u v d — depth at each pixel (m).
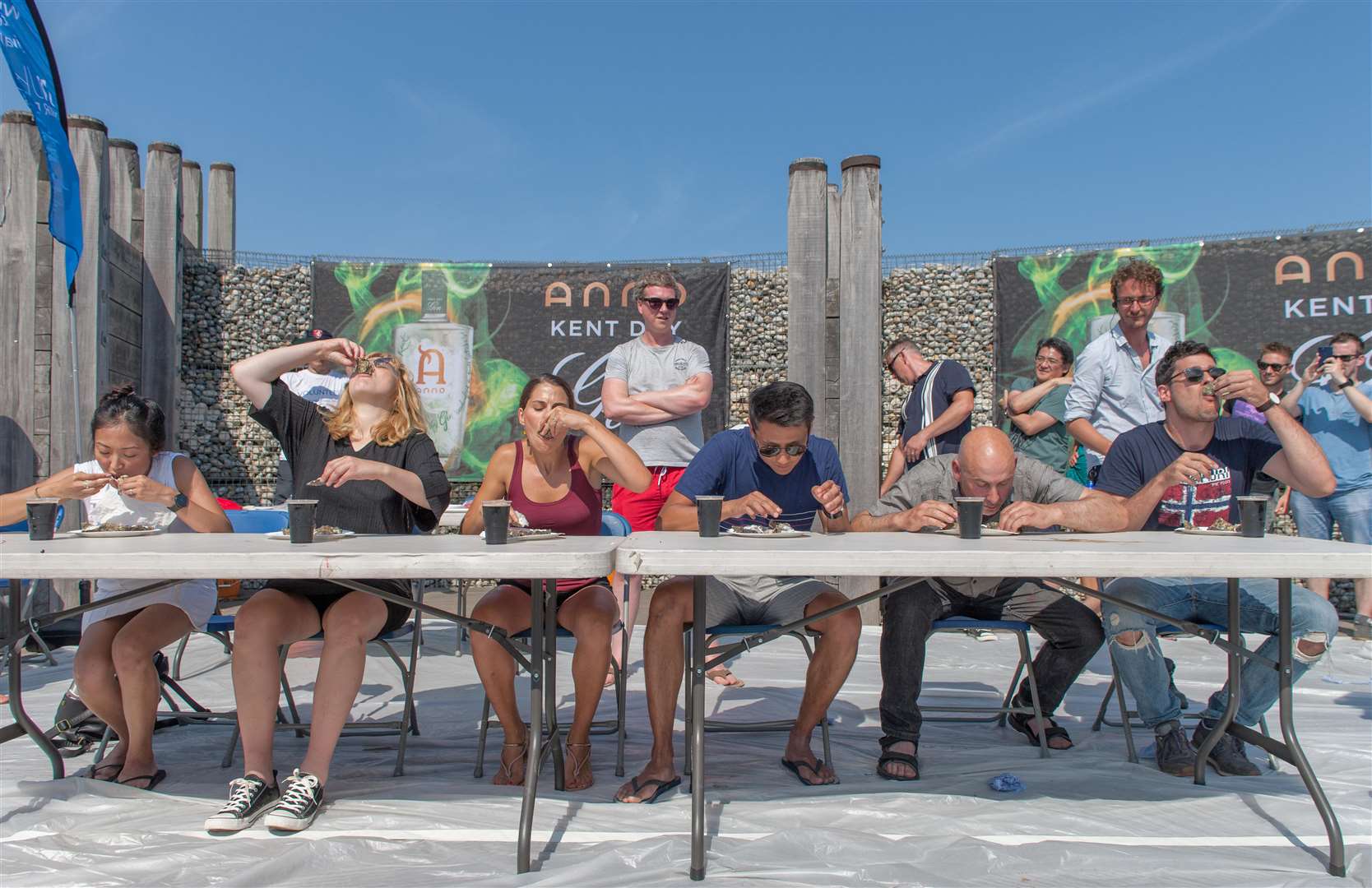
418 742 3.31
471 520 2.96
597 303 7.27
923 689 4.21
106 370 6.02
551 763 2.96
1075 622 3.12
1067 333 6.79
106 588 2.93
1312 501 5.62
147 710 2.72
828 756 2.86
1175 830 2.37
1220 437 3.21
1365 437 5.48
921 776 2.85
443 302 7.33
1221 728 2.69
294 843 2.20
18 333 5.52
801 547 2.17
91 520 3.04
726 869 2.08
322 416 3.03
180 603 2.85
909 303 7.38
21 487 5.48
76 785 2.60
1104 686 4.30
